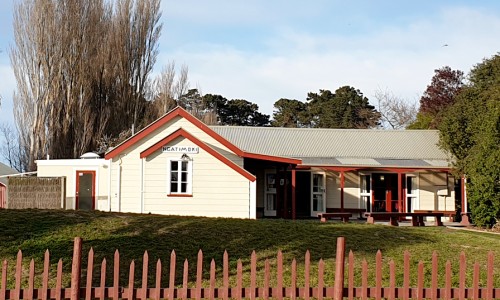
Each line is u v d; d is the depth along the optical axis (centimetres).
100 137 4809
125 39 5097
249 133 3725
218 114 7669
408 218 3353
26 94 4569
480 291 892
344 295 877
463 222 2786
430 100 5766
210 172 2434
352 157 3456
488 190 2548
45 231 1462
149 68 5244
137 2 5200
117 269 854
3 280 843
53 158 4581
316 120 7700
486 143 2586
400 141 3719
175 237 1459
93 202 2900
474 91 3177
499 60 3219
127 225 1548
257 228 1582
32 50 4575
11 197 2731
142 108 5203
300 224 1694
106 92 4938
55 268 1235
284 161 2661
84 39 4800
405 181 3406
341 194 3178
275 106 8119
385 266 1322
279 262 868
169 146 2448
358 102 7544
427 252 1458
